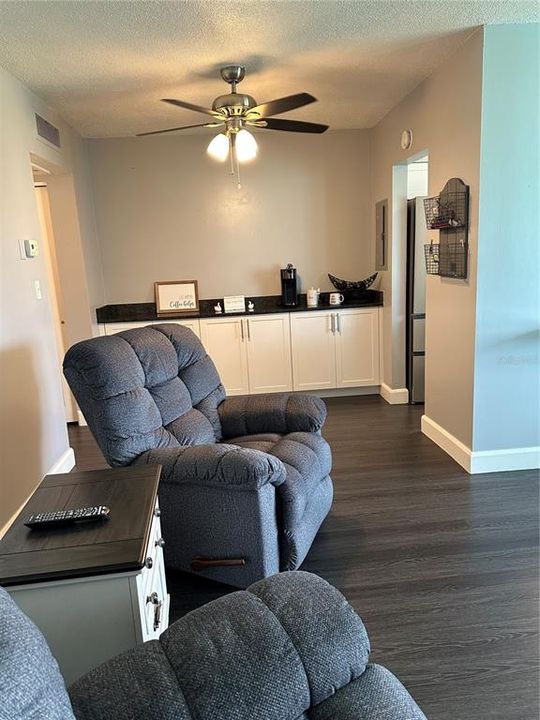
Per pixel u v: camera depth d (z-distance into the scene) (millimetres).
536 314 2900
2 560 1227
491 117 2676
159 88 3268
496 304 2873
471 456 3043
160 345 2428
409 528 2480
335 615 901
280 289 4914
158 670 806
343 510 2686
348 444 3650
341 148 4762
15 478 2600
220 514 1923
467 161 2848
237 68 2941
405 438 3707
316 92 3543
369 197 4859
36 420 2906
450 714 1467
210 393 2715
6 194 2674
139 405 2066
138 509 1456
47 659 667
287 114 4168
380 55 2920
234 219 4801
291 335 4684
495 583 2049
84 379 1981
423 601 1956
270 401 2662
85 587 1207
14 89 2902
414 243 4242
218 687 783
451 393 3271
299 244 4891
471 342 2949
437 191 3264
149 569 1383
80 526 1371
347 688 852
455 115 2961
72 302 4230
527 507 2633
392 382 4582
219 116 2996
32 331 2900
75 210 4086
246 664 809
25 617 707
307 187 4805
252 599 932
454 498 2760
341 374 4797
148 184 4668
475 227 2816
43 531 1353
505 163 2725
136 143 4586
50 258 4250
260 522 1876
